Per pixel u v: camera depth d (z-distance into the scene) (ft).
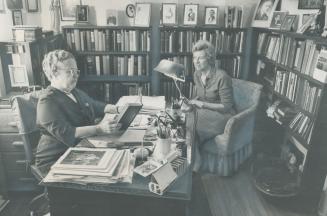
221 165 10.12
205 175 10.53
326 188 8.36
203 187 9.84
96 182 4.91
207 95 10.17
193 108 7.88
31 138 7.82
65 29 13.04
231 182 10.16
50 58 6.43
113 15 13.30
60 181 4.98
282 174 9.53
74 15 13.57
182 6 13.69
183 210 5.08
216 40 13.41
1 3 10.90
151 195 4.88
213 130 9.83
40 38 10.48
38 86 9.66
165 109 7.86
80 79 13.57
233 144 9.80
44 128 6.53
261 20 13.05
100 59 13.60
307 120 8.80
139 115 7.63
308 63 8.82
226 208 8.82
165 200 5.03
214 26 13.42
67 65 6.46
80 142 6.17
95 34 13.17
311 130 8.24
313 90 8.41
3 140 8.62
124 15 13.82
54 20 13.28
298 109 9.22
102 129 6.39
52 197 5.26
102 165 5.04
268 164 10.28
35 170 6.84
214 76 9.83
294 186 8.88
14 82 10.02
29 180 9.06
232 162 10.28
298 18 10.63
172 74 7.36
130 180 4.95
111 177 4.90
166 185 4.88
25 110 7.23
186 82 13.93
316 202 8.65
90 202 5.25
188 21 13.39
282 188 8.84
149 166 5.30
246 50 14.15
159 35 13.29
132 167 5.27
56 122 6.22
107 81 13.91
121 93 13.96
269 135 12.37
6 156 8.80
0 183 8.99
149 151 5.75
